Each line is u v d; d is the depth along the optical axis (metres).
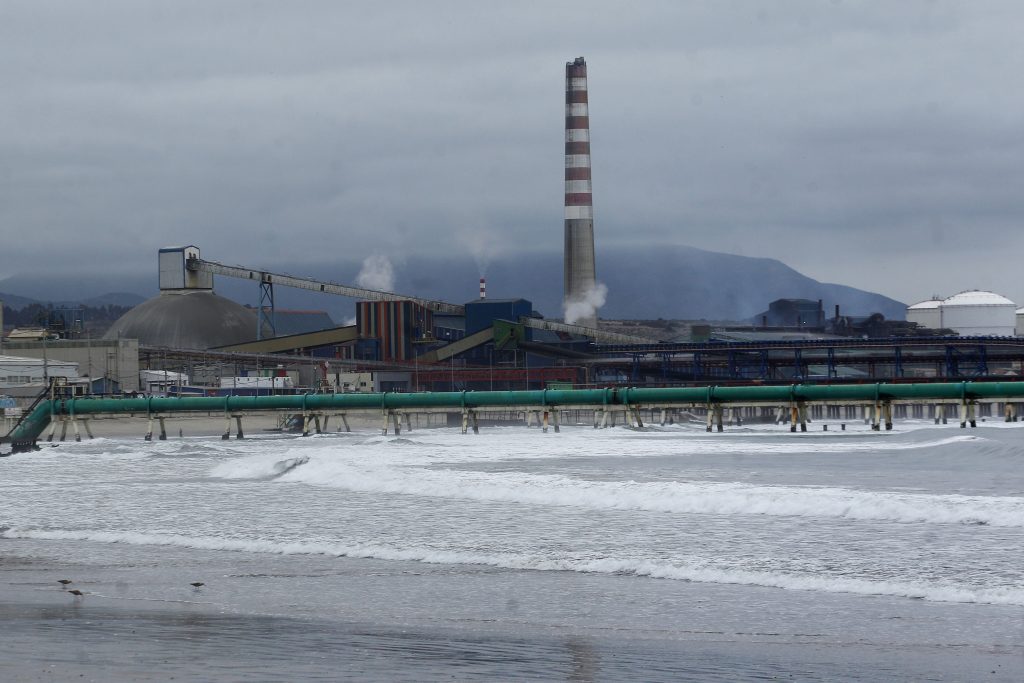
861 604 27.72
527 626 25.92
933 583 29.62
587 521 43.06
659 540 37.84
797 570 31.88
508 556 35.50
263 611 27.80
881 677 21.11
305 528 42.34
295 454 80.88
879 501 43.66
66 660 22.47
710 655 23.02
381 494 54.00
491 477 58.62
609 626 25.81
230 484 61.16
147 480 65.12
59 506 50.88
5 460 88.81
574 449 93.50
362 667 21.92
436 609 27.92
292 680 20.97
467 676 21.33
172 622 26.34
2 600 29.39
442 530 41.28
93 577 32.84
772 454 85.56
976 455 79.81
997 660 22.23
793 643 23.95
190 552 37.44
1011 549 34.31
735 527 40.50
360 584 31.34
